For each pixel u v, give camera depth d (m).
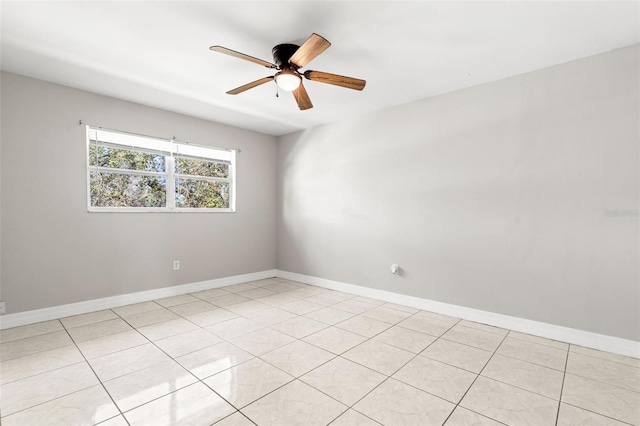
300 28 2.21
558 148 2.74
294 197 5.03
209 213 4.41
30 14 2.05
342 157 4.37
